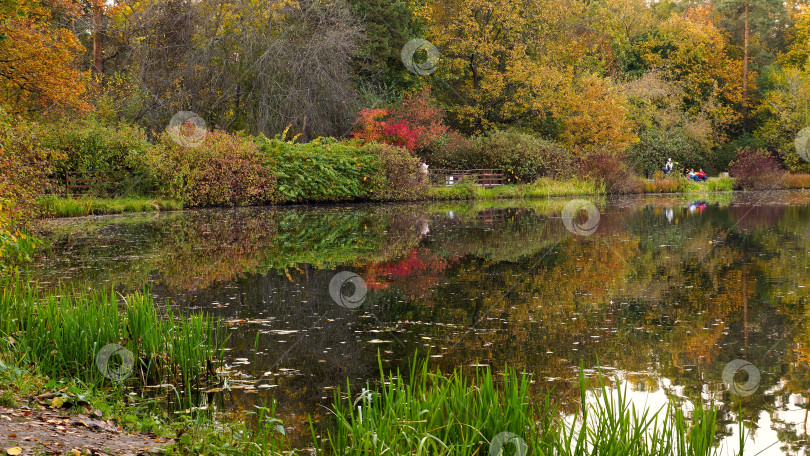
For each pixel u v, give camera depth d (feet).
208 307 26.45
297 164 90.58
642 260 39.86
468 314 25.71
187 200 83.92
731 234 53.83
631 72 164.66
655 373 18.58
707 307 27.14
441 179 111.14
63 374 16.62
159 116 99.19
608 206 87.97
